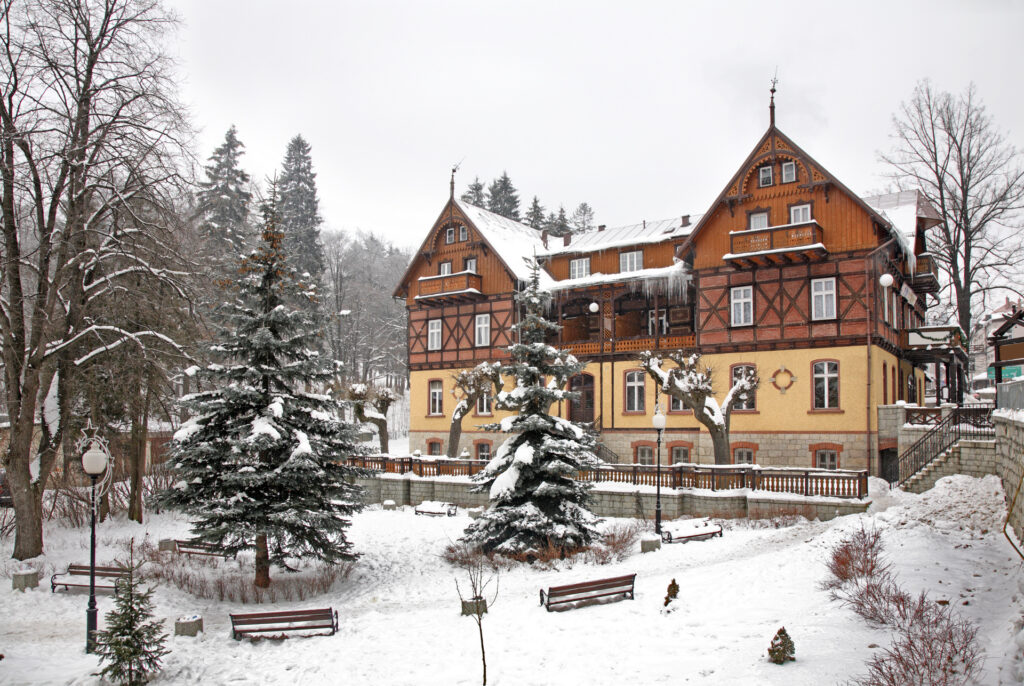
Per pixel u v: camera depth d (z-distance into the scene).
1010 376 25.11
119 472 28.84
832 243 28.94
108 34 20.48
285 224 50.38
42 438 21.98
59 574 18.89
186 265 22.69
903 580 12.39
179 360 23.59
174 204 22.64
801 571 15.09
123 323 23.30
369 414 37.75
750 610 12.81
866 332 28.00
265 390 18.44
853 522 18.45
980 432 22.03
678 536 20.62
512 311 38.03
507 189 68.19
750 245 29.66
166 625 14.98
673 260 35.50
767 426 29.94
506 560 19.75
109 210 21.47
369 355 64.56
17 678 11.59
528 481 20.05
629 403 34.84
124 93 20.50
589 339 40.41
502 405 20.34
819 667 9.28
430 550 22.41
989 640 9.16
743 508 23.27
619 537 20.94
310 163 61.16
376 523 26.69
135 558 20.77
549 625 13.35
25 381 20.39
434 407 40.97
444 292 38.94
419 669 11.71
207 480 17.81
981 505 17.52
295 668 12.21
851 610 11.60
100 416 25.86
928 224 34.94
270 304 18.75
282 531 17.25
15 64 18.98
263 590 18.38
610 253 37.56
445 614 15.30
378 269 93.44
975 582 12.09
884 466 28.30
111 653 11.41
